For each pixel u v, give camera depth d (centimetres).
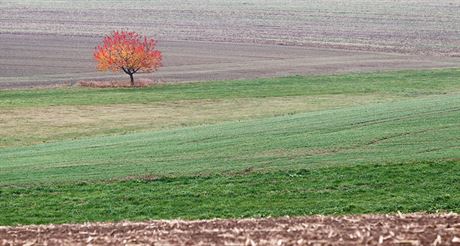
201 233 2862
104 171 5247
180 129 7356
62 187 4856
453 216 3069
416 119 6712
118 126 8300
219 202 4412
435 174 4731
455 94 10150
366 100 9856
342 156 5306
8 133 7975
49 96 10650
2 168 5556
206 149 5875
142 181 4916
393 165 4941
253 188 4634
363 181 4666
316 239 2583
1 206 4503
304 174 4878
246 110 9262
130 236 2862
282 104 9688
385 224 2880
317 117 7350
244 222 3183
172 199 4506
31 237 2944
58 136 7800
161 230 3023
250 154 5569
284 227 2939
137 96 10550
